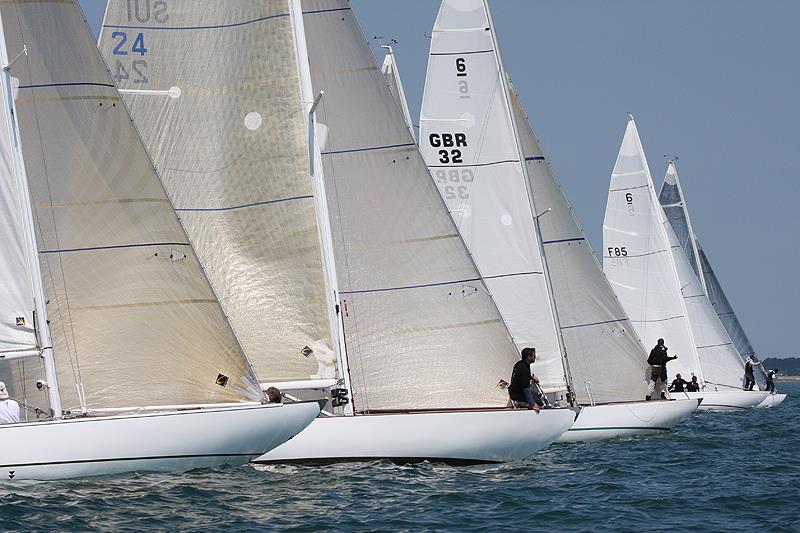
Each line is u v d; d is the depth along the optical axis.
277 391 74.56
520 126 111.50
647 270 158.38
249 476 72.81
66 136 72.12
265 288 80.75
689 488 77.12
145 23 82.00
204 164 81.62
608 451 100.25
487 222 102.38
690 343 159.00
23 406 71.62
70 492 66.31
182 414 70.00
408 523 62.56
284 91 81.50
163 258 72.69
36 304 70.44
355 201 82.00
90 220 72.00
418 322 81.56
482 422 78.69
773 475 84.69
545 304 102.25
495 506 67.88
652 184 159.12
